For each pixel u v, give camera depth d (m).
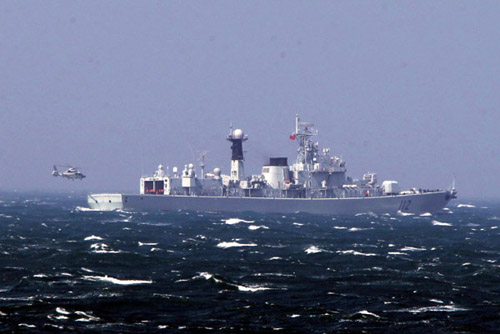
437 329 182.62
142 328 180.50
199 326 182.88
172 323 185.50
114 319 188.50
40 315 189.38
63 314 191.12
